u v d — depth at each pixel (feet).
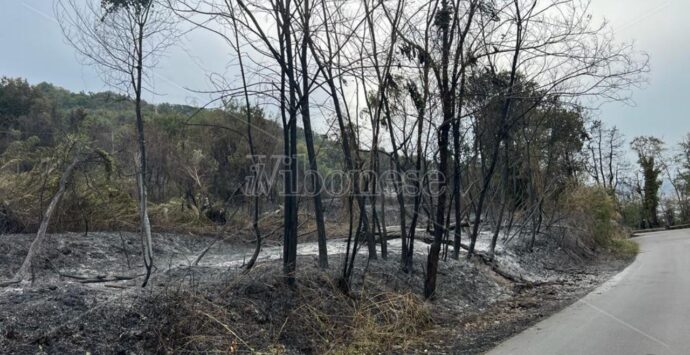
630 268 61.21
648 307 33.24
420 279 37.37
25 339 18.74
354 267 33.96
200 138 57.16
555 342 25.07
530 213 65.41
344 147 31.50
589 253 76.18
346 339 25.58
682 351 22.62
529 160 63.41
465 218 59.36
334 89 30.63
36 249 27.61
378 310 28.68
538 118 61.57
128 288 25.20
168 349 20.84
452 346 26.03
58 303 21.38
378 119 30.50
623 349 23.22
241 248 46.19
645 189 193.16
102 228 45.98
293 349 23.89
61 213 42.29
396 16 30.19
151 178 55.16
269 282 27.27
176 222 51.88
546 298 40.93
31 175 42.16
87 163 38.29
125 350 19.88
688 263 60.80
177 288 23.58
